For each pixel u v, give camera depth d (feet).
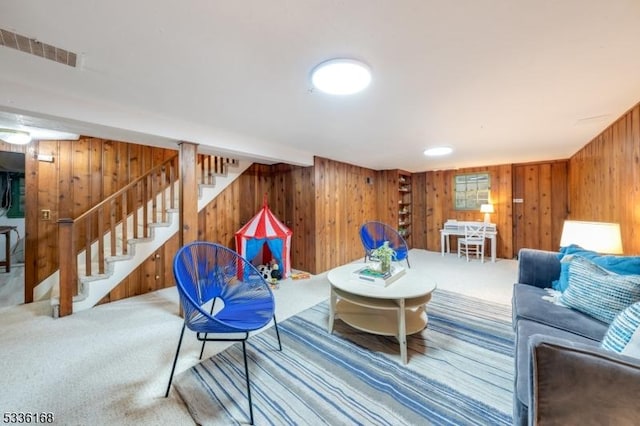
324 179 14.47
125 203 10.46
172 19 3.72
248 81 5.63
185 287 5.26
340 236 15.67
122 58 4.74
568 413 2.71
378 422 4.52
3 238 15.23
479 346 6.85
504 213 17.63
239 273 7.09
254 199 15.46
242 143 10.11
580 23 3.84
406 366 6.04
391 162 16.40
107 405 4.87
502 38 4.20
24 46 4.35
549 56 4.73
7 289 11.52
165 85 5.82
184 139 8.46
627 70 5.22
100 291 9.72
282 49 4.48
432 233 20.61
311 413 4.71
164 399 5.03
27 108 5.73
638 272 5.43
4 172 15.28
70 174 11.02
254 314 5.65
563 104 6.99
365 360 6.28
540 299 6.14
